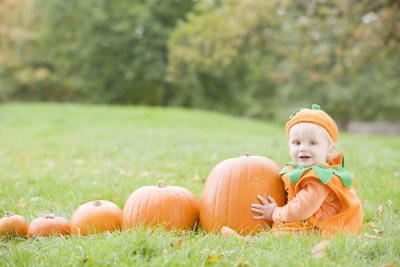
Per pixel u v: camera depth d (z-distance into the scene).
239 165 4.04
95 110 19.95
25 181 6.77
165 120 17.98
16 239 4.14
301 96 25.25
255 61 20.25
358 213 3.89
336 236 3.56
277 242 3.53
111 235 3.71
